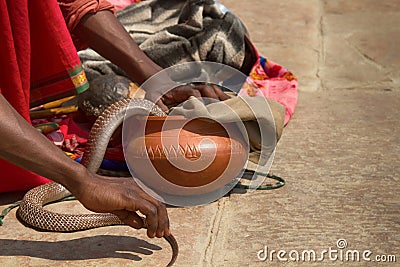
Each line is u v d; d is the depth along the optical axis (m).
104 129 4.70
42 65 5.02
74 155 5.41
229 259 4.23
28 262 4.17
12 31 4.58
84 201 3.78
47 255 4.24
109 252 4.27
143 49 6.20
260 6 10.32
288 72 6.99
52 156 3.68
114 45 5.05
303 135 6.02
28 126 3.66
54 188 4.85
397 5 10.42
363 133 6.08
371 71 7.80
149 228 3.82
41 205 4.74
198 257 4.23
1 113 3.54
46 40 4.89
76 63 5.02
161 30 6.47
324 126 6.23
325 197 4.95
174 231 4.50
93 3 5.03
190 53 6.24
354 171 5.35
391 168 5.41
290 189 5.05
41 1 4.76
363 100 6.92
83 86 5.12
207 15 6.68
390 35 9.07
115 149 5.20
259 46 8.62
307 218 4.68
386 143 5.88
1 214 4.73
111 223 4.56
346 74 7.70
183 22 6.66
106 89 5.73
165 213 3.85
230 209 4.79
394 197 4.95
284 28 9.35
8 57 4.55
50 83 5.09
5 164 4.81
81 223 4.50
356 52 8.45
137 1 7.32
